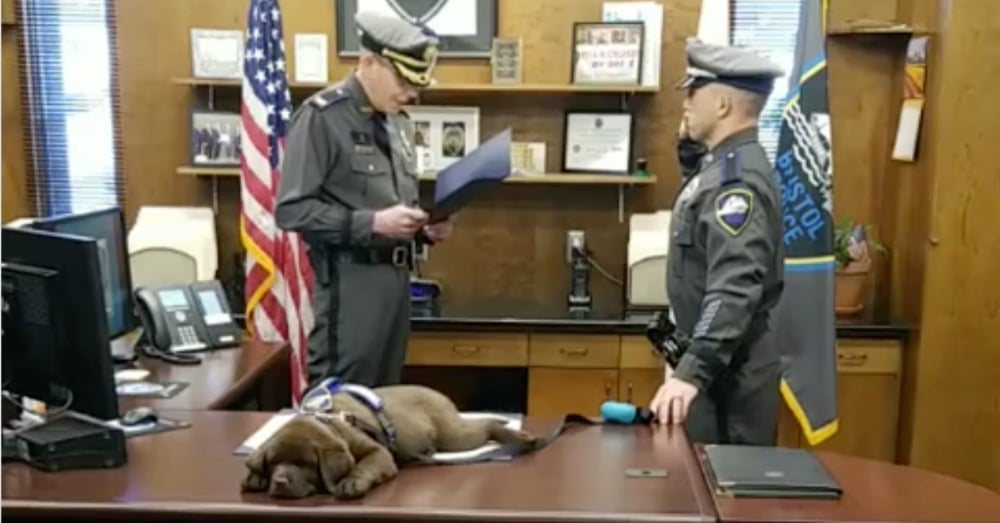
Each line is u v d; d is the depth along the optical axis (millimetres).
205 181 3986
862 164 3850
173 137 3973
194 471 1682
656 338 2430
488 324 3512
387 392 1801
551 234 3982
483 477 1657
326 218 2625
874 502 1557
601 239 3969
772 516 1498
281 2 3834
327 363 2727
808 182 3293
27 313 1802
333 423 1626
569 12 3797
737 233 2137
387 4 3818
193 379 2502
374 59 2670
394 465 1646
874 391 3568
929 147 3418
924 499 1572
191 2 3889
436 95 3850
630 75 3654
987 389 3439
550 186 3951
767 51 3826
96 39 3986
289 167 2662
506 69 3725
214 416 2055
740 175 2191
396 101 2713
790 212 3303
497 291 4016
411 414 1737
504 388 3869
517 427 1929
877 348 3547
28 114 4023
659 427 1973
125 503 1533
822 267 3301
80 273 1718
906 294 3613
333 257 2701
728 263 2131
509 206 3977
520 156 3830
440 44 3818
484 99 3869
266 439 1809
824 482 1604
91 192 4059
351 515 1503
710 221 2182
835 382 3338
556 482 1634
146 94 3953
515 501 1544
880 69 3789
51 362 1805
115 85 4000
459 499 1550
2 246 1821
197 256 3701
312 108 2664
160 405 2240
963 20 3271
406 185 2889
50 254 1752
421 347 3537
